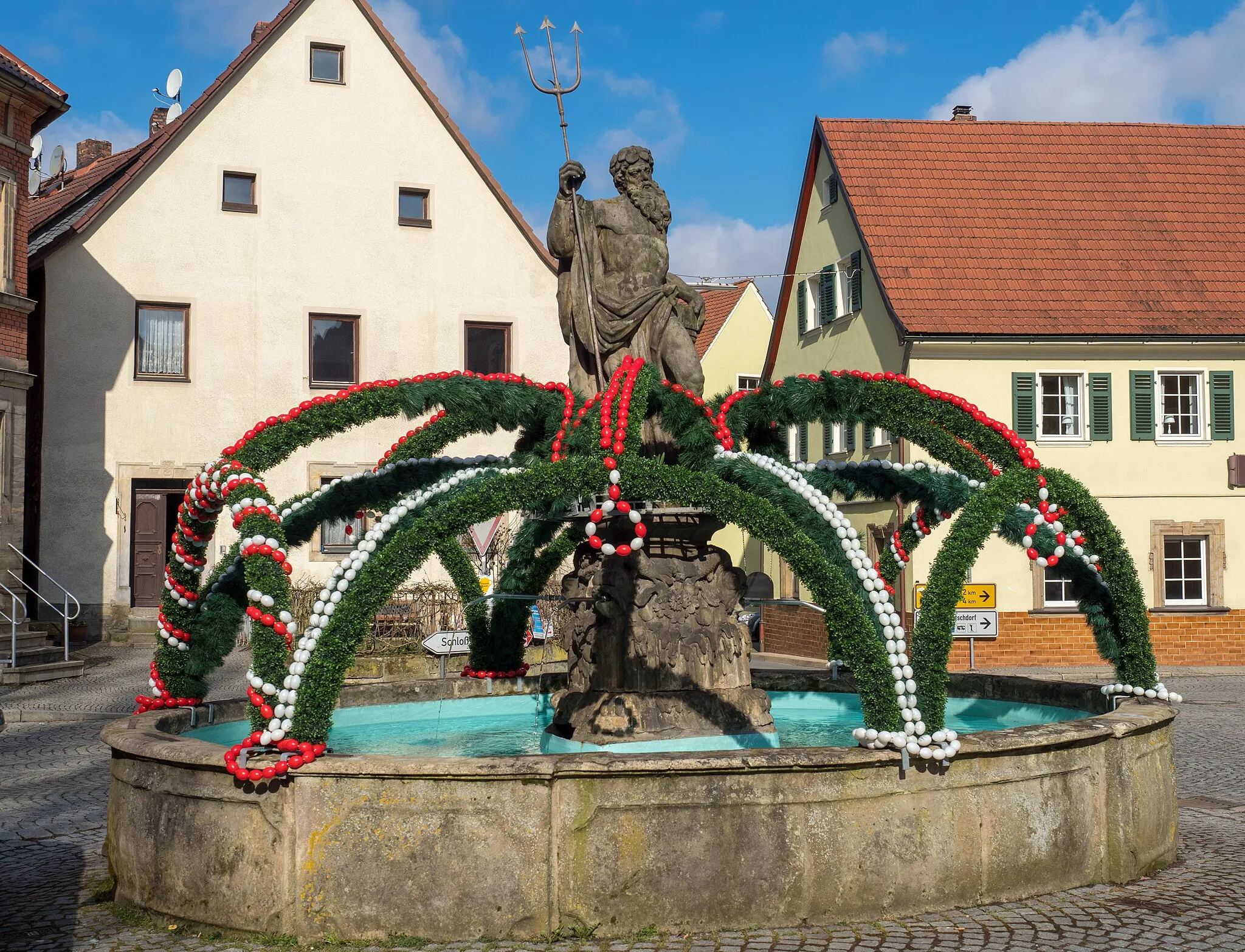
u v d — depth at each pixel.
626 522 8.07
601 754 5.93
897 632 6.33
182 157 26.06
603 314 8.51
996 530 7.80
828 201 28.67
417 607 19.20
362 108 27.25
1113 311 24.94
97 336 25.34
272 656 6.16
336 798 5.88
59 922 6.45
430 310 27.59
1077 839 6.66
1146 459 24.80
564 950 5.63
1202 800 9.75
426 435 8.18
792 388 7.57
